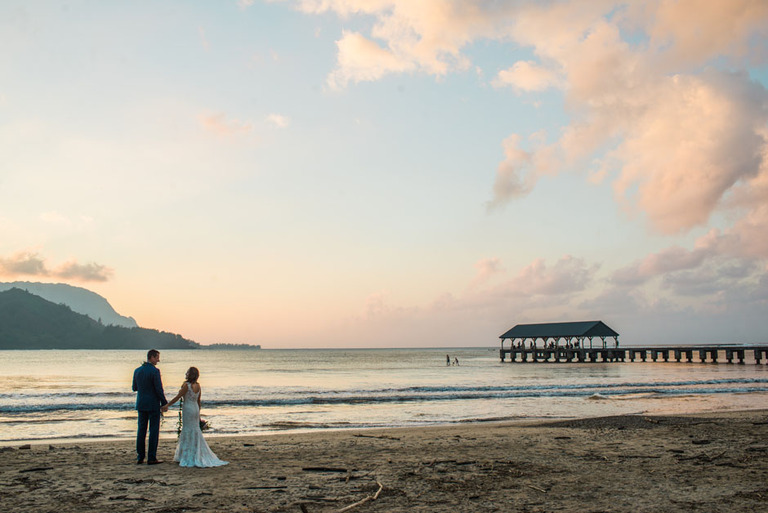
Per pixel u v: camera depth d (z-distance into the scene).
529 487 8.79
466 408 28.16
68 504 7.70
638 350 98.88
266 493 8.38
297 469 10.54
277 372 72.94
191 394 11.00
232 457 12.14
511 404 30.06
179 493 8.38
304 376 62.53
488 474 9.94
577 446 13.59
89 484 9.05
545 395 35.56
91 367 94.69
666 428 17.22
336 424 21.88
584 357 98.44
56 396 35.31
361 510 7.32
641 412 25.98
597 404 29.81
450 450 13.14
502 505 7.58
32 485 8.97
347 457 12.12
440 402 31.50
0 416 25.00
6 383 51.31
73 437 18.44
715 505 7.48
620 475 9.74
